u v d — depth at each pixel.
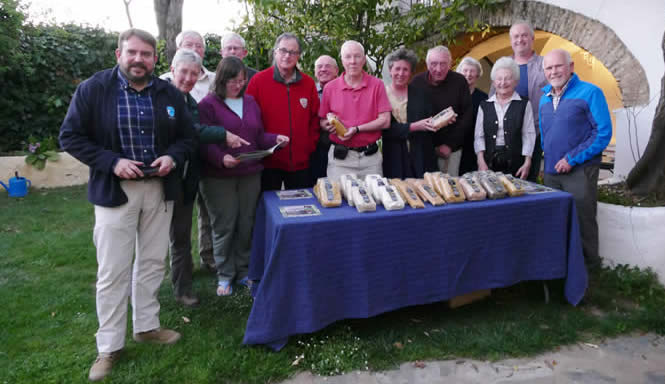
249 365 2.32
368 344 2.51
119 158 2.12
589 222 3.19
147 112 2.23
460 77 3.64
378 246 2.42
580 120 3.10
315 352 2.42
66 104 7.59
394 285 2.49
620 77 4.53
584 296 3.03
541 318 2.81
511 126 3.41
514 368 2.34
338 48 5.11
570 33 4.82
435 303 3.02
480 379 2.26
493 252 2.68
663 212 3.12
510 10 5.19
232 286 3.25
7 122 7.20
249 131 2.94
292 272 2.34
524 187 2.97
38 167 6.66
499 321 2.78
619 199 3.56
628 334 2.63
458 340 2.56
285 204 2.69
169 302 3.05
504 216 2.66
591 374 2.29
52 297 3.14
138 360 2.37
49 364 2.34
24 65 7.12
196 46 3.39
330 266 2.38
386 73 6.24
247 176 3.00
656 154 3.52
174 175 2.37
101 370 2.25
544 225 2.77
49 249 4.07
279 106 3.20
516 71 3.37
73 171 6.95
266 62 6.59
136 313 2.48
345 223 2.35
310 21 5.09
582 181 3.13
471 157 3.96
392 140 3.40
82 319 2.83
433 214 2.49
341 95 3.19
